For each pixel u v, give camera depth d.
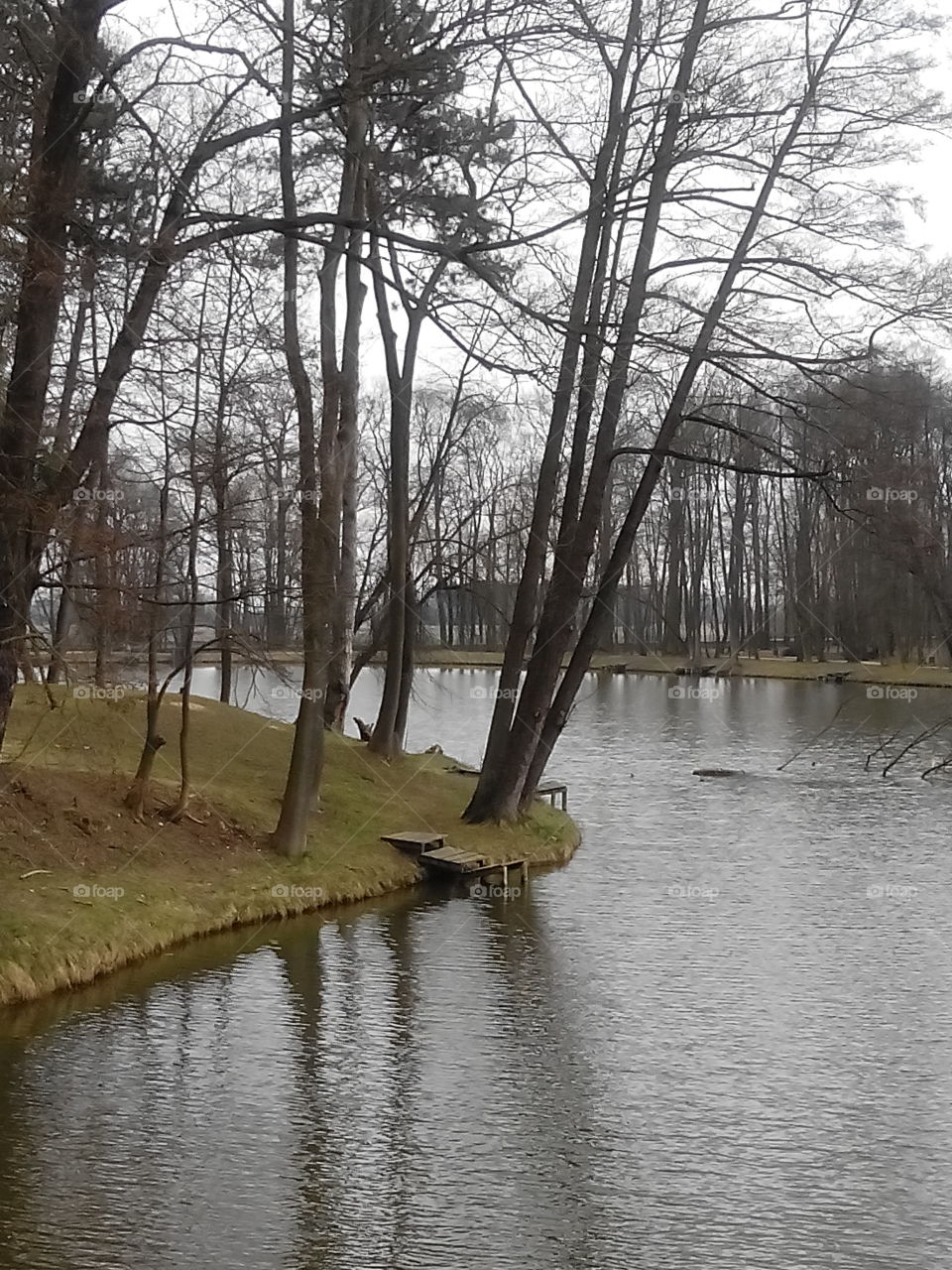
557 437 23.19
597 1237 9.05
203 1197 9.53
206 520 17.72
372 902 18.98
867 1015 14.02
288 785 19.69
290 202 18.89
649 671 68.62
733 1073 12.34
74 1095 11.31
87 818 17.73
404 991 14.68
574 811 27.53
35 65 14.60
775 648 73.38
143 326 15.37
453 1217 9.34
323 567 19.66
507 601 51.03
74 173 14.38
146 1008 13.76
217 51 13.99
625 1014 13.98
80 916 15.28
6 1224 8.99
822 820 26.45
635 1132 10.89
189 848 18.38
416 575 33.22
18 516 13.81
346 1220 9.20
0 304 13.84
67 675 16.00
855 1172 10.20
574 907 18.89
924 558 20.59
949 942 17.06
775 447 26.44
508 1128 10.94
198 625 22.19
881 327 19.42
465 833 22.12
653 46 20.19
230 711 27.12
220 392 21.84
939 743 38.81
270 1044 12.81
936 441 28.45
